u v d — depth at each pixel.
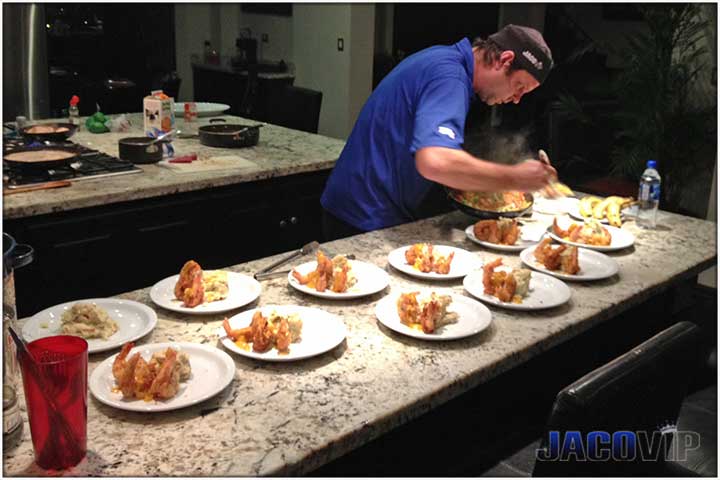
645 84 4.45
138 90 6.86
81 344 1.11
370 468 1.55
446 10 7.85
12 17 4.63
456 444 1.76
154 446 1.14
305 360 1.42
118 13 6.57
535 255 2.02
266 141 3.64
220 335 1.49
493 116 7.71
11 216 2.43
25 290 2.55
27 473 1.07
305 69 6.10
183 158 3.14
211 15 7.49
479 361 1.45
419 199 2.37
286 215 3.26
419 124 1.93
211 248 3.04
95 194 2.61
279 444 1.15
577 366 2.11
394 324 1.56
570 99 4.85
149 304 1.67
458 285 1.86
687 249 2.23
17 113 4.82
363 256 2.04
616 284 1.92
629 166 4.54
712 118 4.37
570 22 8.21
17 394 1.16
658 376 1.38
